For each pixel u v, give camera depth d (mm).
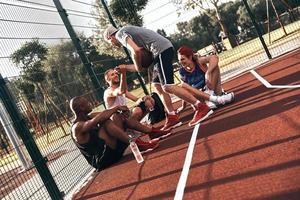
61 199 4449
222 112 5465
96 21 8094
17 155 4359
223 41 13516
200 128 5074
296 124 3586
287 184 2488
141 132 5395
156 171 4051
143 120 7617
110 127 5008
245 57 10312
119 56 8406
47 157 4480
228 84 8391
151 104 5883
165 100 5867
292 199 2279
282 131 3559
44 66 5203
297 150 2961
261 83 6629
